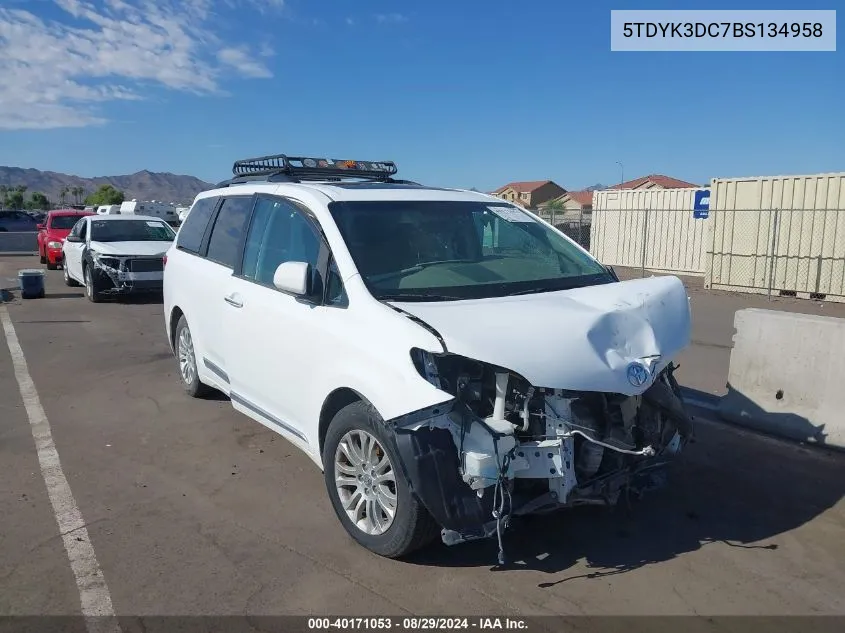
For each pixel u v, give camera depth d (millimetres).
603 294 4145
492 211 5129
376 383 3625
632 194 23281
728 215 17703
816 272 16234
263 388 4891
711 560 3895
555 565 3828
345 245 4254
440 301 3977
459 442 3439
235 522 4324
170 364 8516
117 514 4434
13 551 3965
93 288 14102
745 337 6152
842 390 5586
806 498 4699
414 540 3641
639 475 3932
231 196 5988
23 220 41688
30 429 6070
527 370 3414
